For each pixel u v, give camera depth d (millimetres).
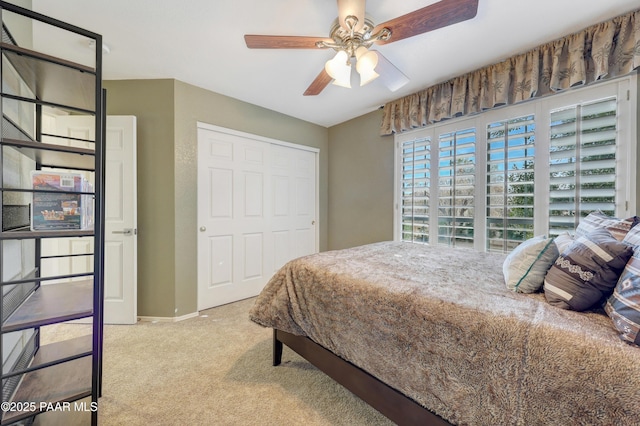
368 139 3365
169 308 2473
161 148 2455
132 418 1293
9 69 1059
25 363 1185
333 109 3221
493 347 847
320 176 3814
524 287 1116
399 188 3068
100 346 1414
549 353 755
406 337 1062
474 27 1720
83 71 1070
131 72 2316
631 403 625
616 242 934
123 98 2426
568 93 1923
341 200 3721
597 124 1812
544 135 2045
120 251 2375
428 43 1890
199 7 1557
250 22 1688
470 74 2301
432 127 2746
